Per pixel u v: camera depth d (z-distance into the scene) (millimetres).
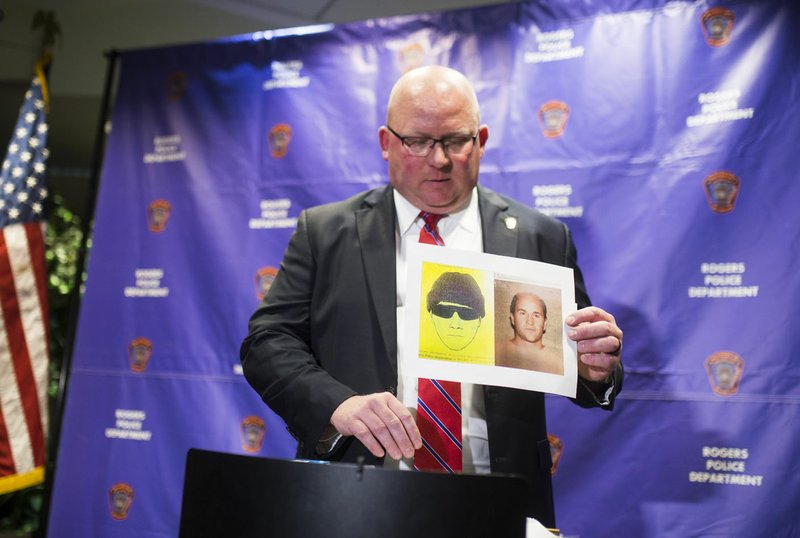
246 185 2719
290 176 2678
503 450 1433
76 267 2859
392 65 2646
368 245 1586
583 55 2461
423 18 2641
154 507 2580
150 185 2814
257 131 2746
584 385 1492
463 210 1653
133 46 3443
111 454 2652
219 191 2740
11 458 2732
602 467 2270
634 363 2279
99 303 2766
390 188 1698
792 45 2283
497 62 2537
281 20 3266
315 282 1614
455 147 1551
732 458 2164
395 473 965
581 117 2430
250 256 2666
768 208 2234
